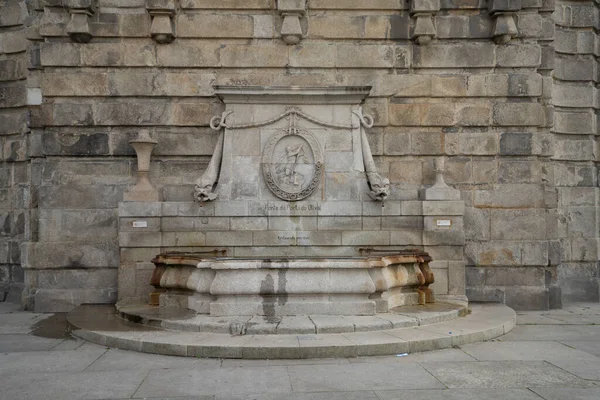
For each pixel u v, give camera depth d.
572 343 9.54
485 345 9.36
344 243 13.16
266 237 13.11
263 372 7.84
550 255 13.63
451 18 13.77
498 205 13.59
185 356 8.64
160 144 13.58
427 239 13.11
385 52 13.75
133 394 7.00
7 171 15.21
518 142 13.70
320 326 9.29
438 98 13.80
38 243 13.17
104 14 13.51
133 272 12.80
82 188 13.30
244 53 13.65
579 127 15.27
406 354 8.76
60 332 10.53
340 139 13.34
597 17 15.38
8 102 15.09
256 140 13.30
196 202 13.07
